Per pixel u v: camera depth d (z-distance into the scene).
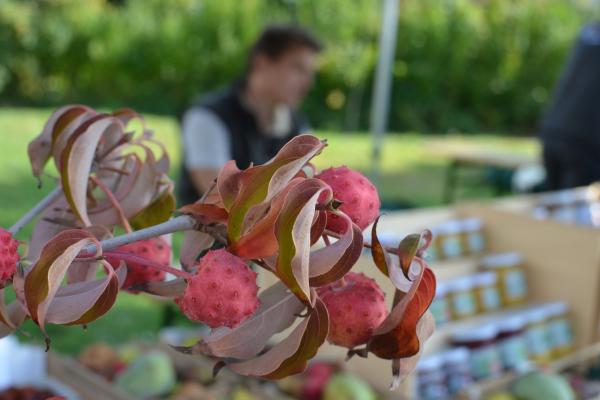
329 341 0.50
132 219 0.64
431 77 10.83
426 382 2.06
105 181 0.66
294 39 2.44
